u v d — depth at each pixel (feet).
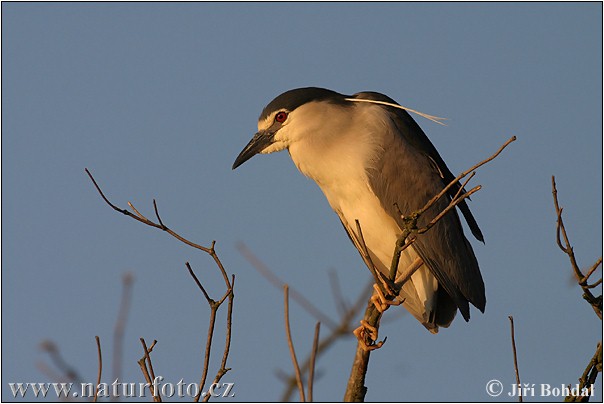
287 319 16.14
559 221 20.86
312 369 15.76
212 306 19.90
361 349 24.25
